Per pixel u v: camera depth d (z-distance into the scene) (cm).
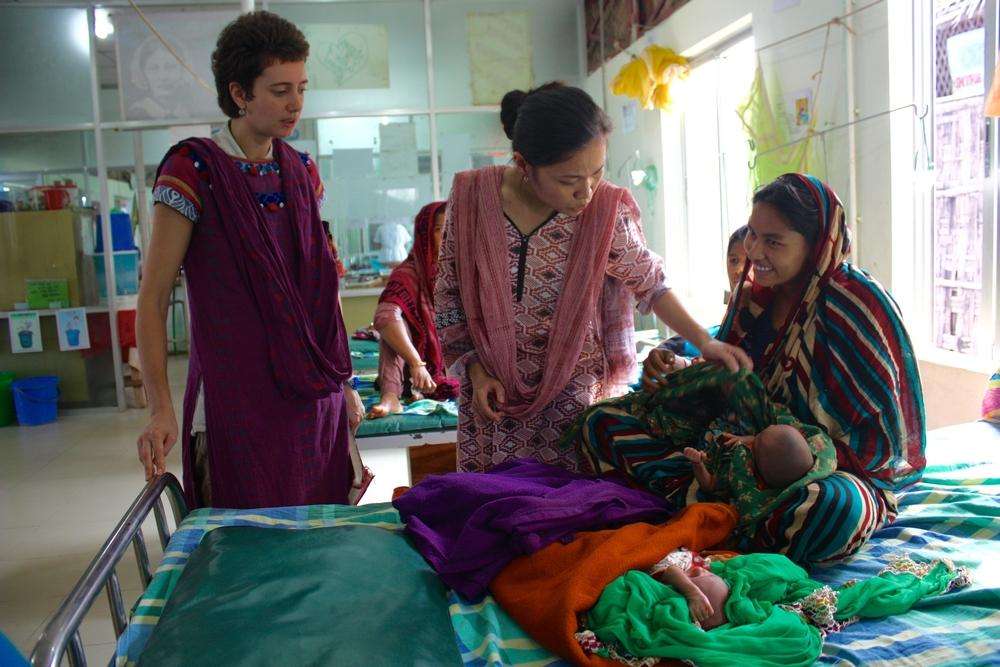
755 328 202
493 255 197
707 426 197
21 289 712
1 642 92
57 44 701
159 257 184
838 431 189
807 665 133
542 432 210
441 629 142
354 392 231
